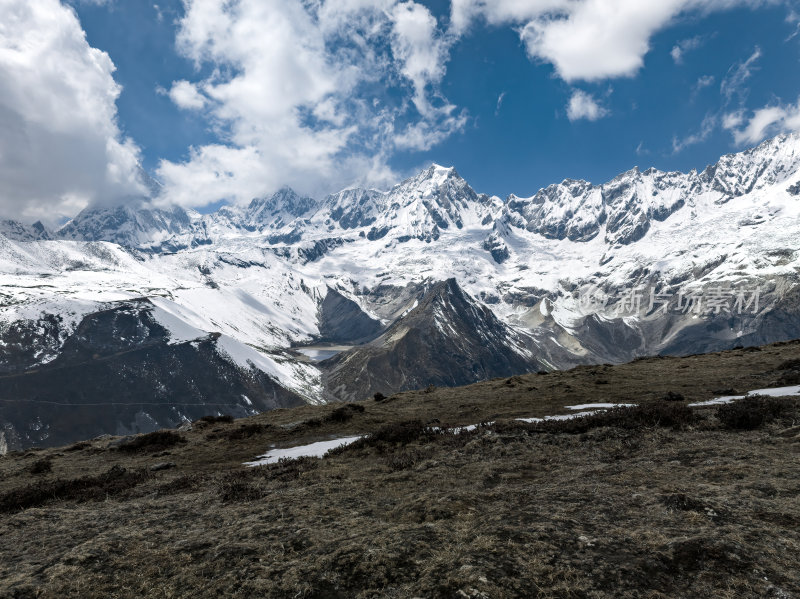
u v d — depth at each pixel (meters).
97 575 6.82
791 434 12.25
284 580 6.09
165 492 14.14
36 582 6.72
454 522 7.77
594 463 11.94
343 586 5.87
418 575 5.89
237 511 9.72
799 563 5.58
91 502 14.11
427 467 13.30
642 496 8.30
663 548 6.10
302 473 14.12
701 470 9.98
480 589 5.30
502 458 13.55
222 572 6.53
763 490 8.18
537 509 8.05
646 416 15.50
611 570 5.66
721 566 5.60
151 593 6.20
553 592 5.26
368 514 8.84
